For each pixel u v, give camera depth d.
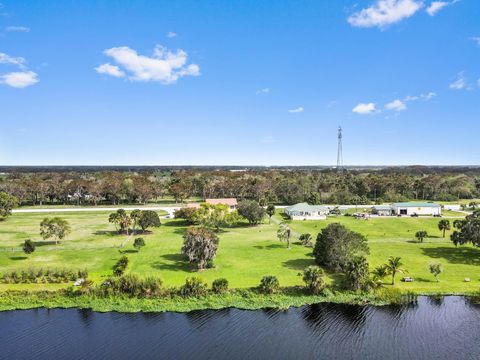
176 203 163.12
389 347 42.03
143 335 44.28
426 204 130.75
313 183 188.00
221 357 39.97
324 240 65.25
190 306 50.66
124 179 179.62
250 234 95.75
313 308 50.75
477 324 46.84
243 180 185.12
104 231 98.50
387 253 75.94
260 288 54.94
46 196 167.75
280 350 41.34
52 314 49.09
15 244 82.25
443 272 63.59
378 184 179.50
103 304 51.09
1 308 50.03
